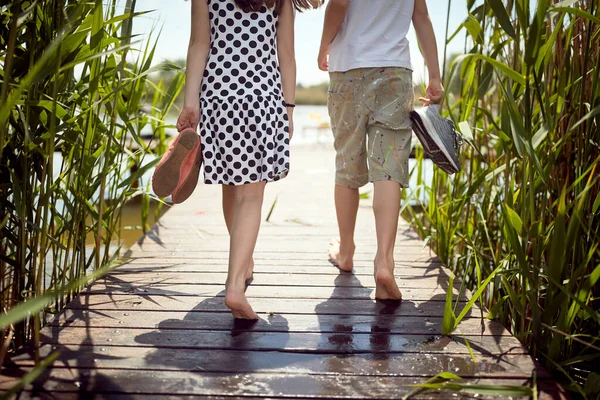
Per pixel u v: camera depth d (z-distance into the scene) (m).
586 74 1.75
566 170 1.90
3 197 1.77
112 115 2.03
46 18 1.63
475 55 1.50
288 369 1.52
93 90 1.74
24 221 1.70
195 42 1.82
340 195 2.30
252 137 1.78
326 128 14.16
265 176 1.79
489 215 2.62
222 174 1.80
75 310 1.93
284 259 2.68
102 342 1.67
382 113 2.06
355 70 2.07
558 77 1.92
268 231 3.32
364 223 3.51
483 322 1.87
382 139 2.07
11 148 1.69
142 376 1.46
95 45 1.64
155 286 2.21
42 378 1.43
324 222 3.58
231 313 1.93
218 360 1.57
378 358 1.59
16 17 1.31
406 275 2.41
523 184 1.73
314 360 1.58
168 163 1.77
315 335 1.75
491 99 2.85
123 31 1.88
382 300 2.09
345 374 1.49
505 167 2.07
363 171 2.23
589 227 1.68
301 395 1.38
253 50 1.80
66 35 1.58
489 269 2.51
